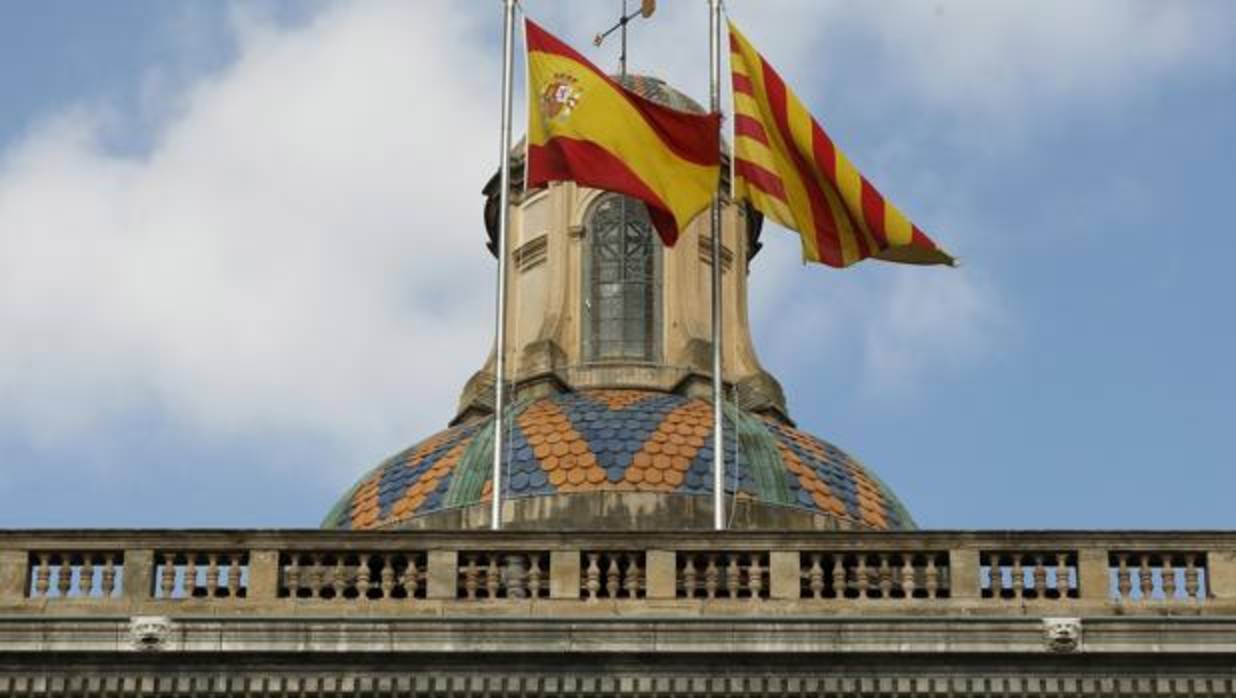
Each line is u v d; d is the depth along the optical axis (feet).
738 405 406.82
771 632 262.47
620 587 271.28
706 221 428.15
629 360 416.67
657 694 261.85
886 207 318.24
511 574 271.08
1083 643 262.26
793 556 271.08
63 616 264.52
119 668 262.47
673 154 318.45
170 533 271.69
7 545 271.08
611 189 316.40
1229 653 262.06
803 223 318.24
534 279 428.15
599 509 374.43
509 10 323.37
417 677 262.06
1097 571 270.46
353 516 384.47
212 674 262.47
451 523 377.09
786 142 319.68
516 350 424.46
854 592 270.67
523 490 376.89
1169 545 271.08
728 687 261.85
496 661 262.06
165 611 267.39
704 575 271.08
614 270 423.23
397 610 267.80
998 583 270.67
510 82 319.88
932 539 271.49
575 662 262.06
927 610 268.00
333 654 261.85
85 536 271.49
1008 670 262.47
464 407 415.44
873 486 390.21
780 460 384.06
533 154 318.86
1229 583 269.64
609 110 318.65
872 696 262.06
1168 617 264.11
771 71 321.11
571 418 387.34
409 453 393.91
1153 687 262.47
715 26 328.08
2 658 262.26
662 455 380.17
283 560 271.49
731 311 426.10
